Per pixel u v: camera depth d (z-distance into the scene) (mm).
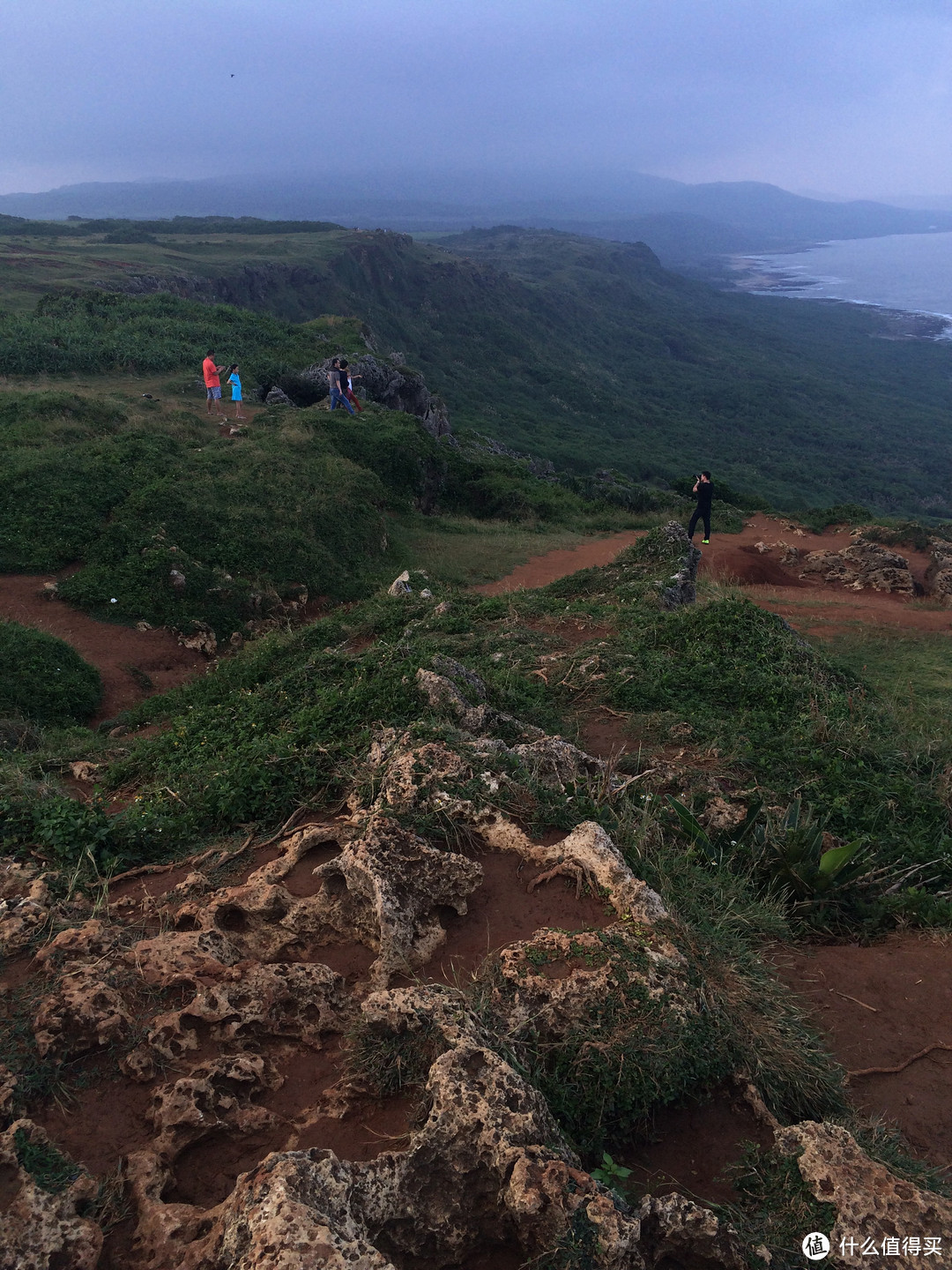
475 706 6703
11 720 9203
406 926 3854
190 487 16125
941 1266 2541
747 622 9766
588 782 5527
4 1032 3195
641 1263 2512
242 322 30703
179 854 5215
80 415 18875
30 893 4309
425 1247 2631
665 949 3703
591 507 26844
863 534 22234
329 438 22000
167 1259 2477
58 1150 2783
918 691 11242
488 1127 2729
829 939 5168
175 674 12164
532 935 3910
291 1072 3320
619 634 9883
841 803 6434
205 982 3484
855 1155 2871
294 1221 2299
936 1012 4379
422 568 18219
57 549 13531
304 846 4594
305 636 10945
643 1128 3184
